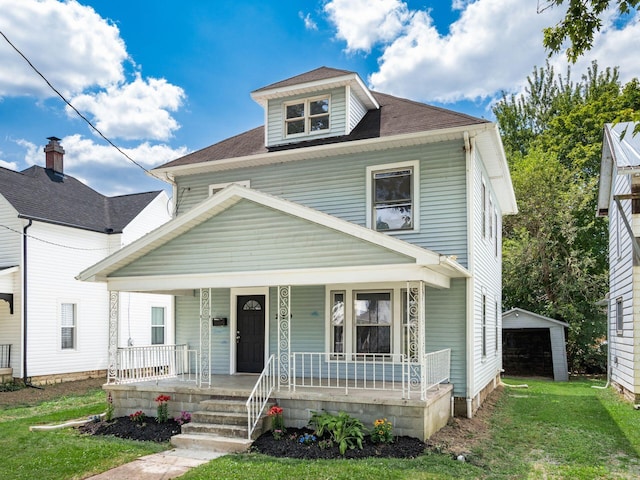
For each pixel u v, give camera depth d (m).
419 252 8.65
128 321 20.08
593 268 24.89
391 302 11.52
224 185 13.57
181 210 14.02
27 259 16.86
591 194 23.84
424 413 8.44
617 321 15.43
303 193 12.66
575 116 29.33
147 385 10.76
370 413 8.77
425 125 11.61
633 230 11.47
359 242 9.20
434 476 6.75
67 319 18.22
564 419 10.79
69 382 17.59
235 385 10.62
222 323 13.12
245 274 10.04
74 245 18.61
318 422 8.70
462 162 11.18
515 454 8.14
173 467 7.47
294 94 13.41
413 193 11.51
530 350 22.19
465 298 10.96
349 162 12.27
